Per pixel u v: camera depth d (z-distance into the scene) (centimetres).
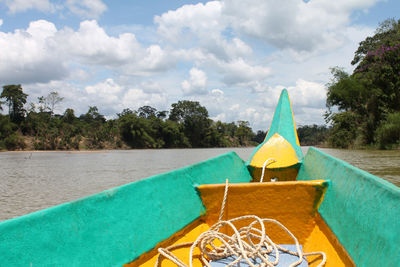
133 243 213
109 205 210
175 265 237
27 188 1312
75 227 180
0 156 4088
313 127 13962
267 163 422
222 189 297
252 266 206
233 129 12050
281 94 622
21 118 7038
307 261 254
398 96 3147
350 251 199
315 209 292
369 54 3444
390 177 1128
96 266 181
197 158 3334
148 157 3603
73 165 2462
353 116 3459
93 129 7538
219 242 297
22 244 149
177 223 262
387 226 161
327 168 311
